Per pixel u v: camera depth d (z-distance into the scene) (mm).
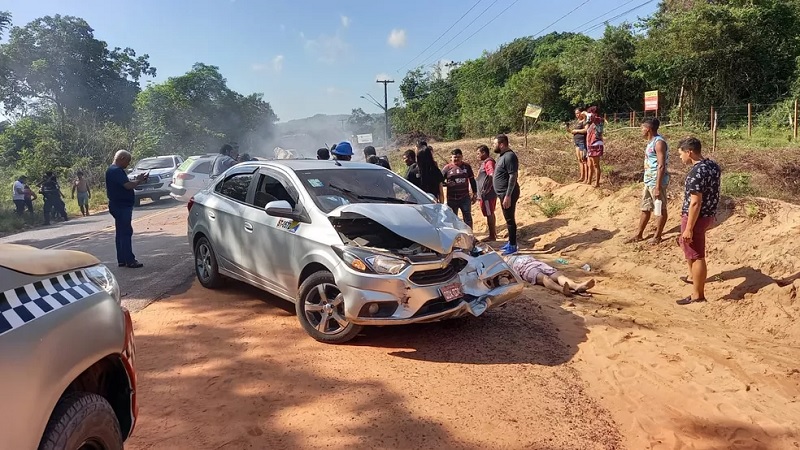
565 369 4578
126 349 2670
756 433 3689
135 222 13617
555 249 9125
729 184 9242
